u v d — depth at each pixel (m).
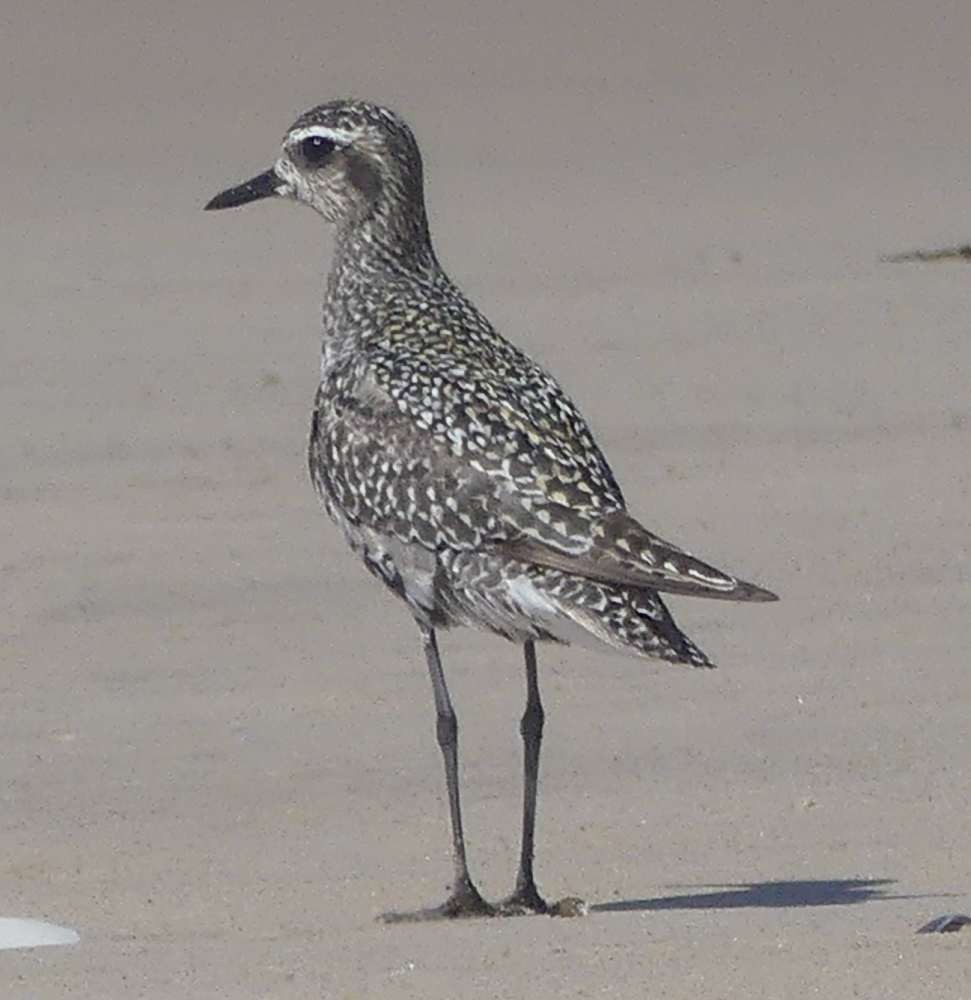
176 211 34.34
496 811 14.06
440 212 34.59
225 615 17.55
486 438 12.67
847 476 20.95
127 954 11.56
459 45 47.59
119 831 13.77
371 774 14.70
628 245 31.98
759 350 25.75
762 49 47.22
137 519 19.75
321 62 45.62
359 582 18.27
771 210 34.41
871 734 15.18
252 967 11.27
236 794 14.39
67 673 16.45
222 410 23.27
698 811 14.02
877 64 45.91
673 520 19.83
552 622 12.38
